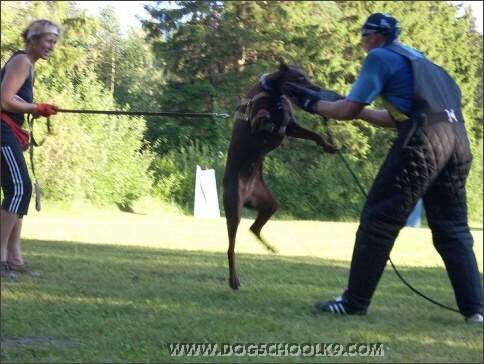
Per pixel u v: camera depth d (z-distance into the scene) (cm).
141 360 452
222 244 1248
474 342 511
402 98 550
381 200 560
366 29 577
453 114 555
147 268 816
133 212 2197
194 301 614
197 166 2136
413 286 764
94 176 2159
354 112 563
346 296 580
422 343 505
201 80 2650
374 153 2755
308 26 2905
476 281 572
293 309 593
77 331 510
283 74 629
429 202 576
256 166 661
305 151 2764
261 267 871
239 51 2773
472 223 2895
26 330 510
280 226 1928
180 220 1858
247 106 646
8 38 2164
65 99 2017
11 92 683
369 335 518
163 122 2489
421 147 542
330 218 2700
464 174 567
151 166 2402
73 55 2048
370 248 568
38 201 745
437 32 3175
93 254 944
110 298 619
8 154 690
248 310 586
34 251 948
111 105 2069
